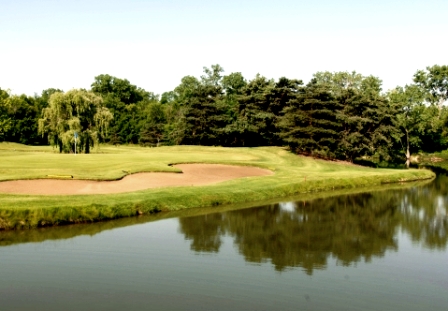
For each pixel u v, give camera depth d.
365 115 59.12
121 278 14.62
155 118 99.62
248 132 71.50
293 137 57.88
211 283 14.34
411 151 80.12
